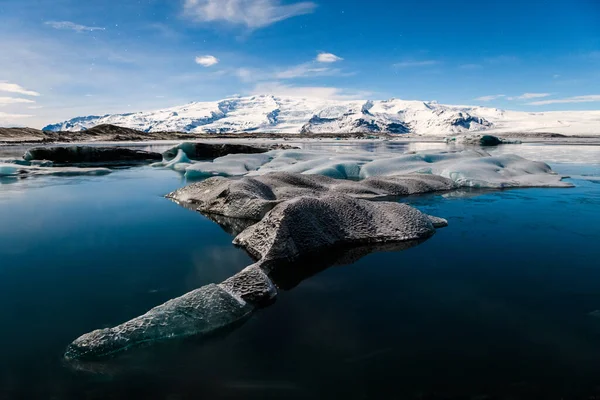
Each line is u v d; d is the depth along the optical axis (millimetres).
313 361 2559
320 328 2979
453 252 4809
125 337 2748
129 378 2408
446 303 3402
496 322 3062
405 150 28734
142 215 6875
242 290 3479
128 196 8883
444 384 2322
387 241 5227
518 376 2396
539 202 7922
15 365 2527
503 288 3721
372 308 3311
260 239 4781
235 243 5148
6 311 3258
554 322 3062
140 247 5020
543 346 2725
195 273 4117
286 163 13844
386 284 3836
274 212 5031
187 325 2928
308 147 32406
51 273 4117
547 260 4492
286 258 4473
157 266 4324
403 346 2721
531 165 12000
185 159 17516
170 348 2719
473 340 2801
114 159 19875
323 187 8445
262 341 2803
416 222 5590
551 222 6273
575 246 5016
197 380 2381
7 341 2805
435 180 9820
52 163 17562
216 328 2975
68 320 3109
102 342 2684
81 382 2365
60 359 2596
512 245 5082
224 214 6801
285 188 7828
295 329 2969
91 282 3875
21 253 4781
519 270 4188
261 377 2402
